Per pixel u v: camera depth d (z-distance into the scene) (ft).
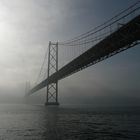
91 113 228.43
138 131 97.19
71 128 105.91
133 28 139.95
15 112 250.57
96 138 79.46
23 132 95.14
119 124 124.67
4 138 81.61
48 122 135.54
